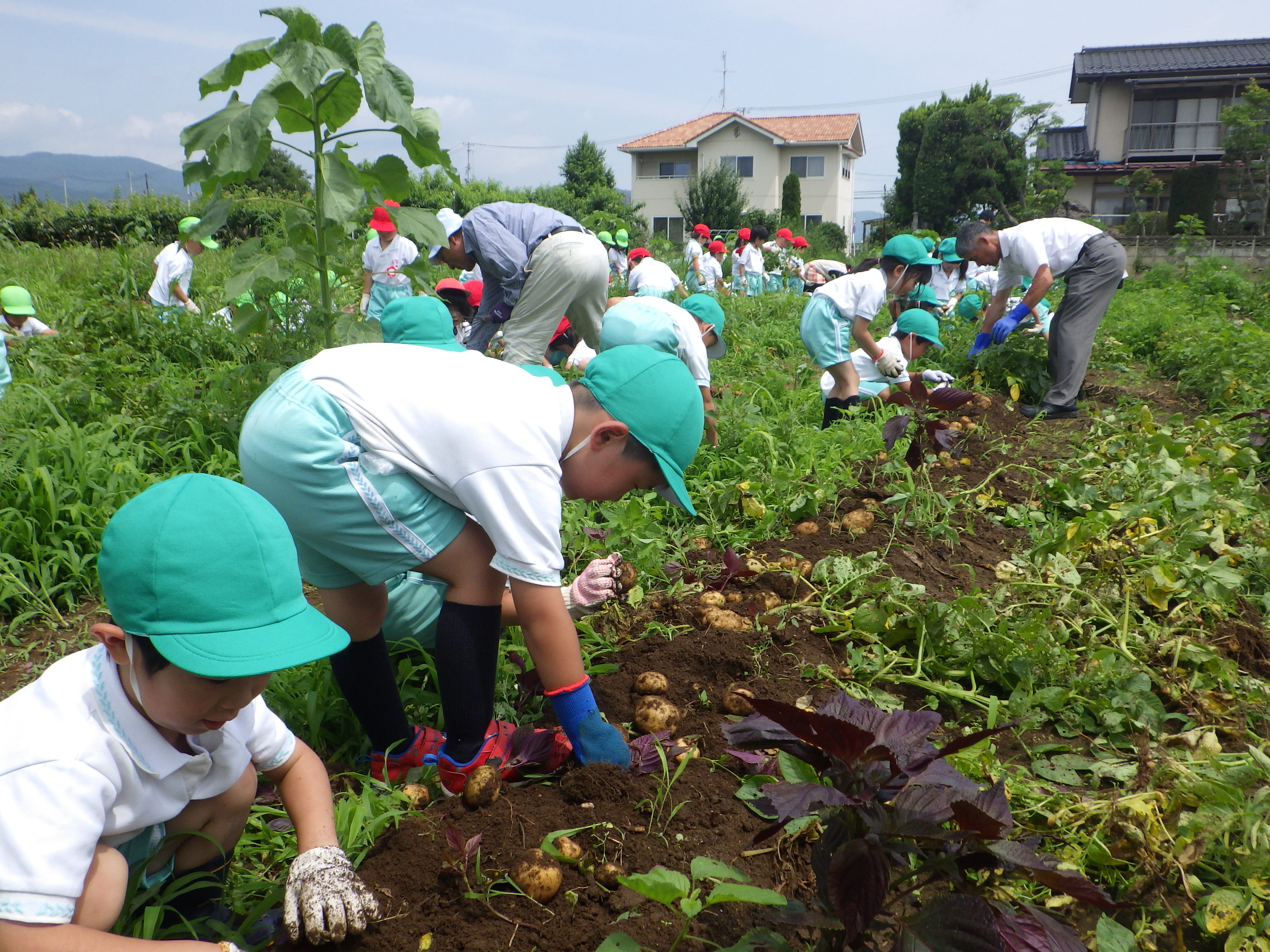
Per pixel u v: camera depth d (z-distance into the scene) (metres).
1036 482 4.85
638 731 2.64
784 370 8.94
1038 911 1.70
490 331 6.10
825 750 1.71
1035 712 2.83
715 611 3.28
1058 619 3.29
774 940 1.75
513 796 2.30
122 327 7.18
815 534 4.12
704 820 2.26
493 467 2.06
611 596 2.90
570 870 2.07
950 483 4.93
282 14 3.99
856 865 1.58
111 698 1.54
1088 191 37.44
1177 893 2.07
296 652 1.48
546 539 2.11
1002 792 1.74
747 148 47.00
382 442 2.13
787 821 1.94
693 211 39.28
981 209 36.34
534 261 5.66
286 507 2.19
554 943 1.88
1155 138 36.44
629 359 2.22
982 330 7.75
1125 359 9.12
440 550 2.24
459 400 2.11
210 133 3.99
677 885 1.56
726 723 2.64
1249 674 3.19
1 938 1.39
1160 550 3.68
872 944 1.81
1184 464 4.71
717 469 4.89
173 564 1.44
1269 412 5.19
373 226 7.99
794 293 18.91
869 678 3.02
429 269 4.69
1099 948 1.87
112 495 4.07
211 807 1.83
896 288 6.70
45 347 6.79
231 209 4.31
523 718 2.75
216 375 5.46
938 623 3.07
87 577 3.77
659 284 9.02
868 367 6.66
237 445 4.81
